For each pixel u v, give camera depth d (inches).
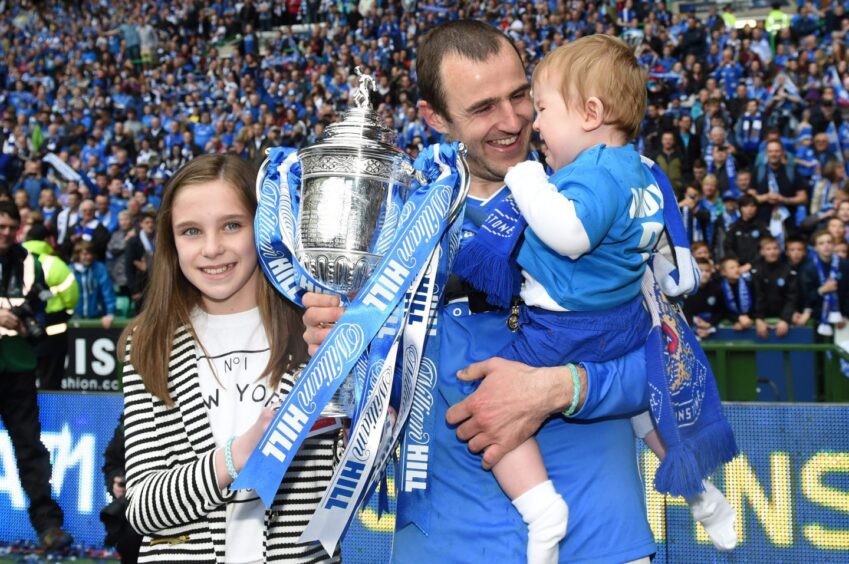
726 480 153.7
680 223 79.5
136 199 410.9
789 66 552.4
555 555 71.9
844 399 236.1
